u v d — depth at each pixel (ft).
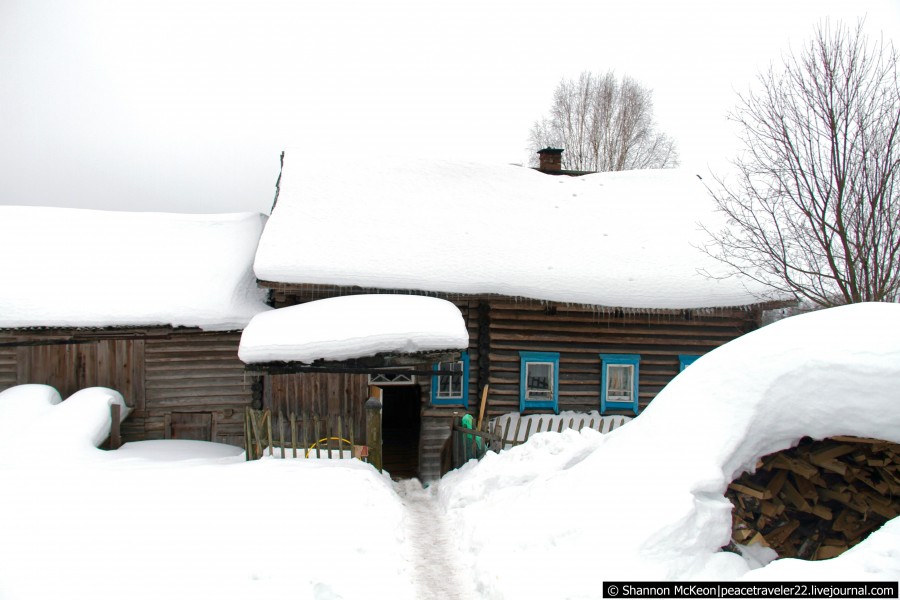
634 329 44.98
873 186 37.14
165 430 43.11
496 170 53.67
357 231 45.21
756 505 21.34
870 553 16.79
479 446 35.22
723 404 21.95
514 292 42.09
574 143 126.31
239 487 26.99
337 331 34.73
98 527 22.25
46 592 17.53
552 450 28.99
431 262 43.19
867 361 20.44
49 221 50.37
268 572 19.77
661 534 18.97
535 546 21.12
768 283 40.98
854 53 38.29
